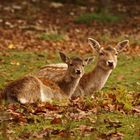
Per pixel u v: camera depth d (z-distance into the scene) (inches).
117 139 498.0
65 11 1603.1
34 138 498.3
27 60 944.9
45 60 954.7
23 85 609.3
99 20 1482.5
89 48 1111.0
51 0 1699.1
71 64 665.6
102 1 1637.6
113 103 620.1
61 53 670.5
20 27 1327.5
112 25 1461.6
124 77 834.8
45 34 1217.4
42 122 549.3
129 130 525.7
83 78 700.7
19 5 1600.6
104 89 743.1
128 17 1585.9
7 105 591.5
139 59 987.3
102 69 705.0
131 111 595.8
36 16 1502.2
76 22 1456.7
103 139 497.4
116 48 722.2
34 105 600.4
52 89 642.8
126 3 1765.5
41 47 1088.2
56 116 566.3
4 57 956.0
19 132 514.9
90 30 1374.3
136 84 782.5
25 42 1135.0
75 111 585.3
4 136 470.3
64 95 657.6
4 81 770.2
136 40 1223.5
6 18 1437.0
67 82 663.1
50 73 685.9
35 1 1665.8
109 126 533.0
